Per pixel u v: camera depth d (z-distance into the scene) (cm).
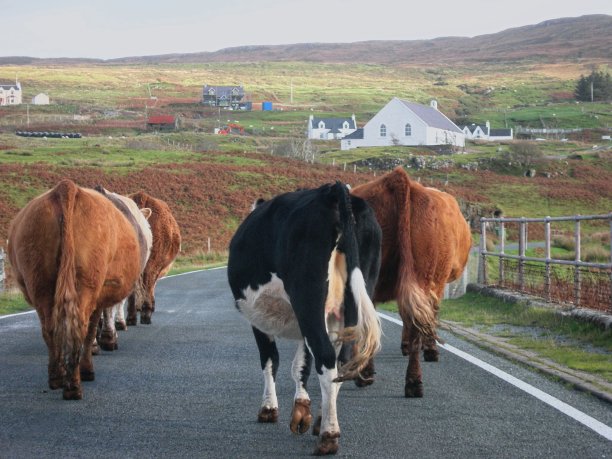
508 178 8625
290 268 652
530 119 18600
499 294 1712
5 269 2786
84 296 829
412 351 840
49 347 837
